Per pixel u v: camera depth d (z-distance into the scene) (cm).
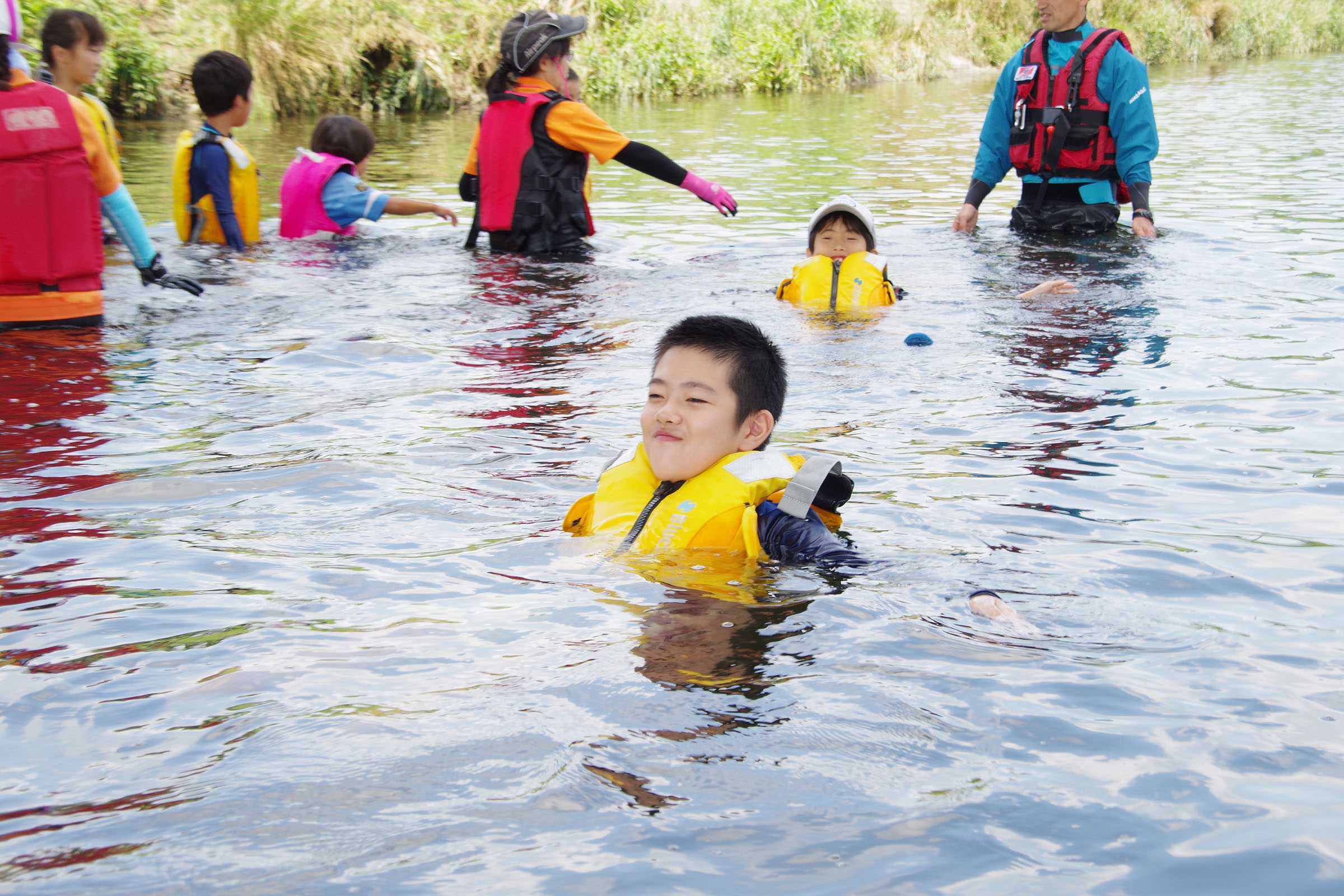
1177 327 500
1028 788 161
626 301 573
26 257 496
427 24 1798
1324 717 181
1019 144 780
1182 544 260
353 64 1709
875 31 2603
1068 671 197
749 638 210
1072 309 544
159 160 1084
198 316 536
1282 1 3438
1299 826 151
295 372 439
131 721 179
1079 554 254
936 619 219
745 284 618
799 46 2369
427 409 386
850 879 141
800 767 166
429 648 205
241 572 243
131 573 243
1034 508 286
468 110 1819
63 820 152
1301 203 875
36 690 189
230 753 169
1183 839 149
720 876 141
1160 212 851
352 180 755
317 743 171
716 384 271
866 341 485
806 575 242
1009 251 707
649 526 262
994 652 205
